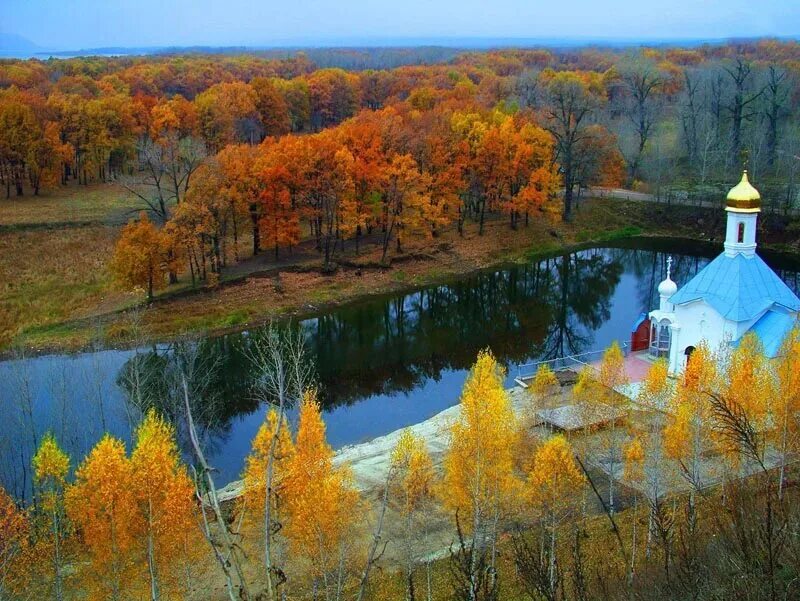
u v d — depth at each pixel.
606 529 32.59
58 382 51.38
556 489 29.56
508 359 61.12
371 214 82.00
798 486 27.45
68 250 76.12
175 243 69.31
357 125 87.00
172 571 28.86
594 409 38.81
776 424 31.97
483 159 88.38
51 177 91.19
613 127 112.38
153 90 141.38
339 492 29.16
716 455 34.97
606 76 148.38
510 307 75.12
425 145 86.81
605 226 96.50
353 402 53.91
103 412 47.59
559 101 105.62
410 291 77.62
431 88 135.88
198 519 31.67
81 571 29.77
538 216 95.94
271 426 28.83
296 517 28.33
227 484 41.22
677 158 110.06
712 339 44.72
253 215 78.69
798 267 83.69
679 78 156.12
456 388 56.22
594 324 69.88
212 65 182.50
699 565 16.08
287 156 76.81
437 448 43.09
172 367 52.91
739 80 109.00
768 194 94.88
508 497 30.53
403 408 52.50
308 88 139.62
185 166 79.88
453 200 88.00
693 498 27.50
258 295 71.81
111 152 101.88
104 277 72.06
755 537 14.99
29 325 63.88
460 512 30.38
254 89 123.00
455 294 78.31
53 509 28.84
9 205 86.06
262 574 31.28
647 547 28.47
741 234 45.31
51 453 29.45
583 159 95.94
